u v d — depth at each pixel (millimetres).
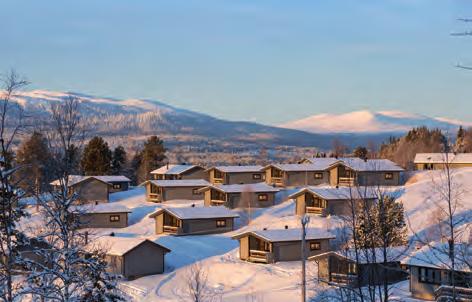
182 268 51469
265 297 39031
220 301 39125
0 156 19688
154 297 42375
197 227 66625
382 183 74625
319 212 67562
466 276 14266
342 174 84062
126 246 48969
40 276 19797
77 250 20391
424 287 35438
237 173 94875
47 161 20344
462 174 71750
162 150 122750
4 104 18938
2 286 18750
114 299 22266
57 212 20266
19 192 20656
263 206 78188
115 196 94625
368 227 16406
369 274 15445
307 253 51594
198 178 103188
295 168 90125
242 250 52688
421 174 79812
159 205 85062
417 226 51406
